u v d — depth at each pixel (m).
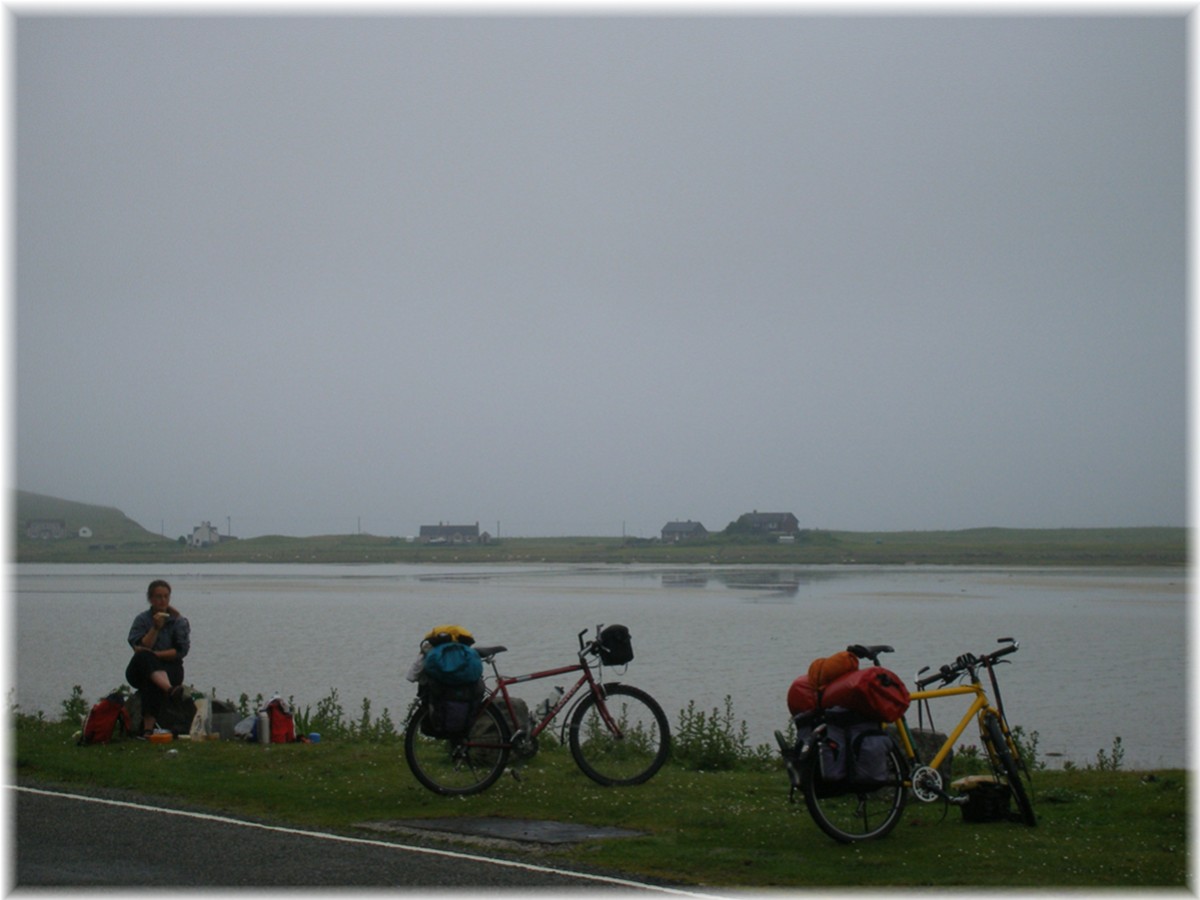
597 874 7.92
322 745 13.45
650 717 11.54
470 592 81.88
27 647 39.09
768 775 12.42
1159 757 19.72
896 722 9.67
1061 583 98.06
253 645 39.44
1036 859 8.48
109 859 8.05
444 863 8.11
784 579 108.06
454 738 10.73
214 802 10.39
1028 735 21.98
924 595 77.75
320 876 7.68
